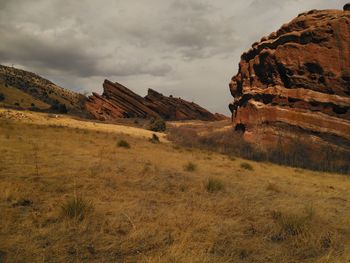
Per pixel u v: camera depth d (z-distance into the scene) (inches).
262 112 1606.8
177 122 3427.7
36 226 213.2
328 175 883.4
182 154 823.1
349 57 1407.5
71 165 434.9
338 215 314.3
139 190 342.0
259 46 1934.1
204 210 285.0
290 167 1034.7
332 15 1577.3
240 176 545.6
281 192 427.5
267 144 1472.7
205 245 199.9
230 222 254.2
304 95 1488.7
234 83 2341.3
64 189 313.7
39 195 286.2
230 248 199.5
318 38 1509.6
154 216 253.9
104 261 171.3
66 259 170.2
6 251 172.1
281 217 269.3
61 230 208.4
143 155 655.8
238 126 1840.6
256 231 239.8
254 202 337.4
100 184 347.9
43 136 757.9
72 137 809.5
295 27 1700.3
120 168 452.8
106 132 1215.6
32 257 167.5
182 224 237.6
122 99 3762.3
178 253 178.4
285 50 1620.3
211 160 788.6
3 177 332.8
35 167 398.0
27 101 5064.0
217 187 385.7
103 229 216.7
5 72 7401.6
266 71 1770.4
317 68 1498.5
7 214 227.5
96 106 3582.7
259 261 185.3
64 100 7229.3
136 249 189.5
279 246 211.9
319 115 1409.9
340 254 197.8
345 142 1302.9
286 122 1477.6
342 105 1384.1
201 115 4269.2
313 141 1353.3
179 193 347.3
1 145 540.4
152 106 3878.0
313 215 285.1
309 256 197.0
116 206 275.0
